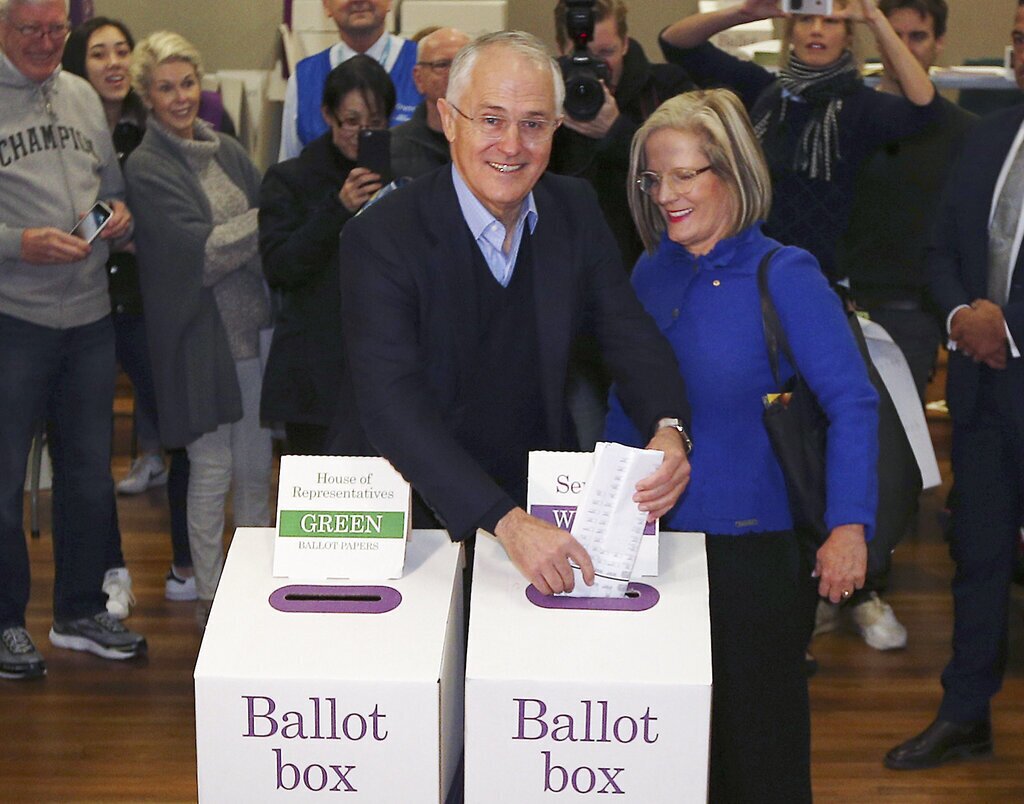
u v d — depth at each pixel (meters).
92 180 3.65
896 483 2.54
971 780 3.22
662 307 2.41
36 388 3.62
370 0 4.69
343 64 3.69
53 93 3.58
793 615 2.38
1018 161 3.07
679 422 2.19
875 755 3.33
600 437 3.33
